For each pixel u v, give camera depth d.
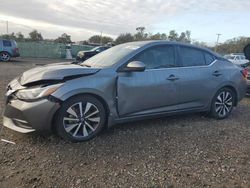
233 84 6.35
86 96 4.60
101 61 5.23
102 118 4.80
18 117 4.46
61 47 39.09
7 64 21.11
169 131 5.30
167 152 4.43
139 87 5.04
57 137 4.71
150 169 3.91
